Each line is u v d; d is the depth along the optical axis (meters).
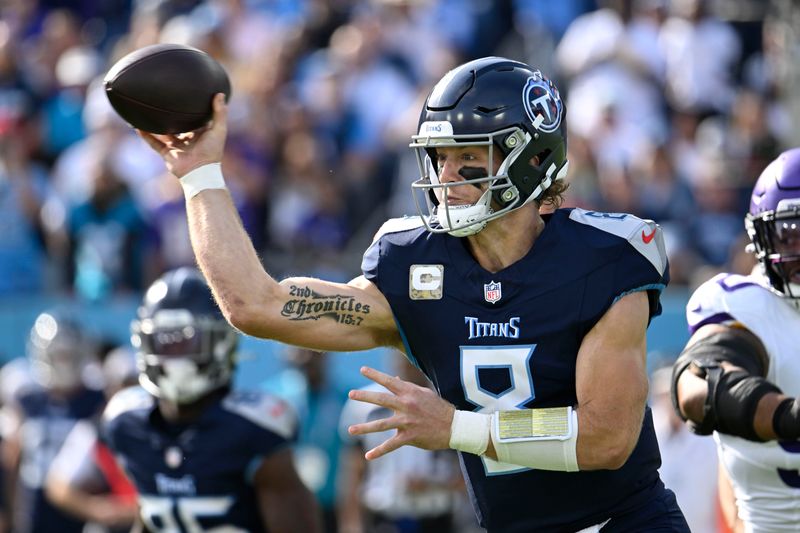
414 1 35.25
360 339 12.05
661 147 31.06
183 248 29.62
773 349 12.88
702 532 21.81
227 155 30.75
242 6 35.72
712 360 12.59
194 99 11.69
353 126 33.12
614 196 30.92
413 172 31.77
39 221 30.41
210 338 17.45
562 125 11.95
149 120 11.70
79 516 22.52
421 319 11.79
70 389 24.86
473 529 23.03
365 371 11.12
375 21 34.56
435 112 11.55
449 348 11.72
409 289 11.80
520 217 11.68
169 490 17.36
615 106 32.22
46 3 38.59
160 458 17.39
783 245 13.03
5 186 30.17
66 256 29.95
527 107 11.56
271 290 11.55
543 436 11.12
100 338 27.97
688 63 33.62
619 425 11.12
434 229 11.62
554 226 11.69
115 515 22.41
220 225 11.56
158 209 29.81
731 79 33.94
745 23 34.19
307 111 32.53
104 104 31.31
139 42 35.12
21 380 25.34
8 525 25.59
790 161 13.17
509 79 11.62
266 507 17.17
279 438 17.17
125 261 29.50
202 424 17.22
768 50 32.59
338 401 24.91
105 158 29.69
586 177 31.12
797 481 12.95
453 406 11.22
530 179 11.62
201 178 11.72
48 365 24.72
